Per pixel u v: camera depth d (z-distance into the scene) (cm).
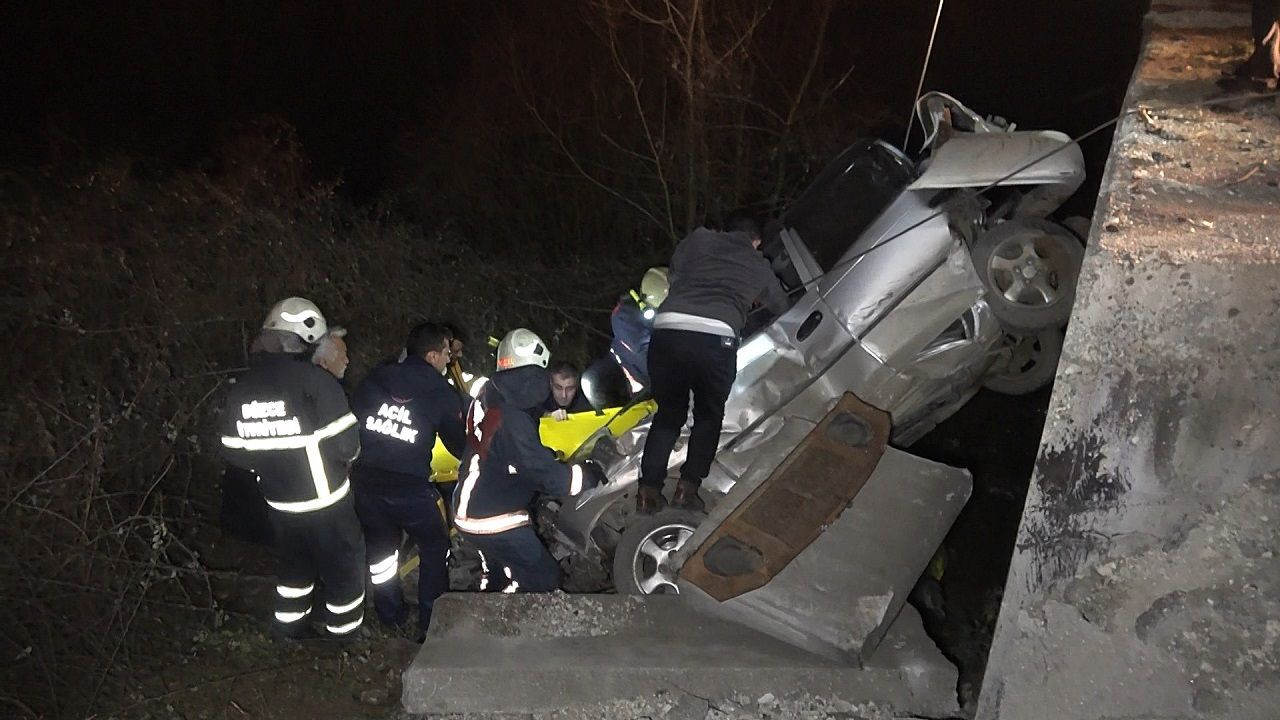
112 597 461
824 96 954
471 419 462
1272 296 269
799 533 377
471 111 1094
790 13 1023
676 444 477
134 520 497
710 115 941
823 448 414
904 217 458
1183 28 662
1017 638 230
